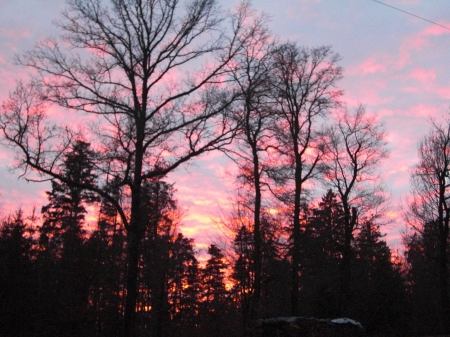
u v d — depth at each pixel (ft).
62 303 67.21
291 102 99.60
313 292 110.52
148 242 92.48
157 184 92.79
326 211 135.54
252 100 69.72
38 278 69.97
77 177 67.67
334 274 115.34
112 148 67.41
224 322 70.23
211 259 97.04
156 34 69.36
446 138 119.34
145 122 67.82
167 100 68.18
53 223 101.91
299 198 94.79
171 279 103.14
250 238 76.38
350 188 119.96
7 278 65.92
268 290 79.51
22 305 64.64
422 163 121.29
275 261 83.30
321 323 64.03
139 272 91.09
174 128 67.05
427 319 117.91
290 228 93.09
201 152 67.36
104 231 90.99
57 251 87.40
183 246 103.40
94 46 68.39
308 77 101.71
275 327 62.90
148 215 85.61
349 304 110.42
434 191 119.44
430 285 132.87
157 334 87.71
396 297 113.19
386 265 120.78
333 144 120.98
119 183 67.05
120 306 83.92
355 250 130.31
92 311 71.61
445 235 114.21
